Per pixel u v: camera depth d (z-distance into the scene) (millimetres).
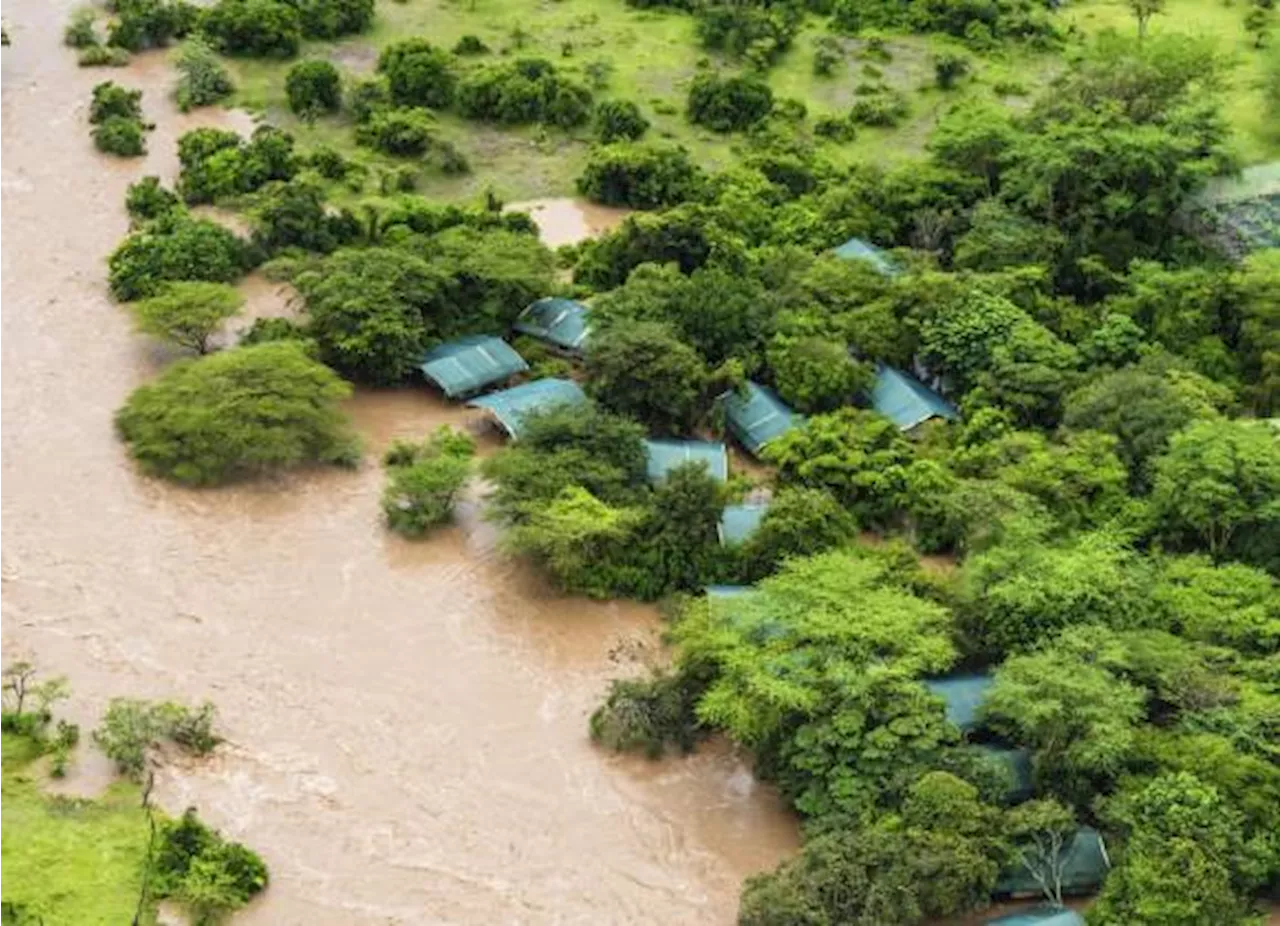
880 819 53125
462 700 61500
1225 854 51281
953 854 50906
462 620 65312
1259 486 66375
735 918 53406
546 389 74750
